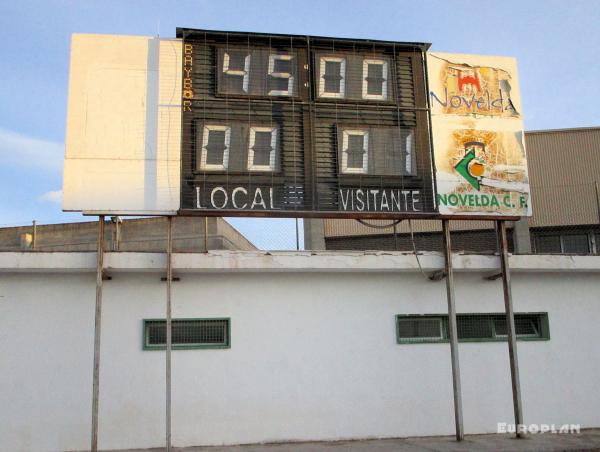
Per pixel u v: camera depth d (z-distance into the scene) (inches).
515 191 486.6
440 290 507.5
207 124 450.0
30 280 452.8
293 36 468.1
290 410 467.2
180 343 466.3
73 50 446.0
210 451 430.6
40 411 438.9
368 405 478.9
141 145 441.1
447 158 479.2
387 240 678.5
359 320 490.0
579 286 528.7
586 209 669.9
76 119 438.3
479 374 498.6
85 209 428.5
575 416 506.0
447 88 490.3
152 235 595.2
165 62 453.4
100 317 423.2
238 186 444.8
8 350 442.6
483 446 427.2
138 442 444.5
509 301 475.5
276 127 457.4
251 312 475.2
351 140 466.3
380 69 481.4
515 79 505.7
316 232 677.3
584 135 688.4
